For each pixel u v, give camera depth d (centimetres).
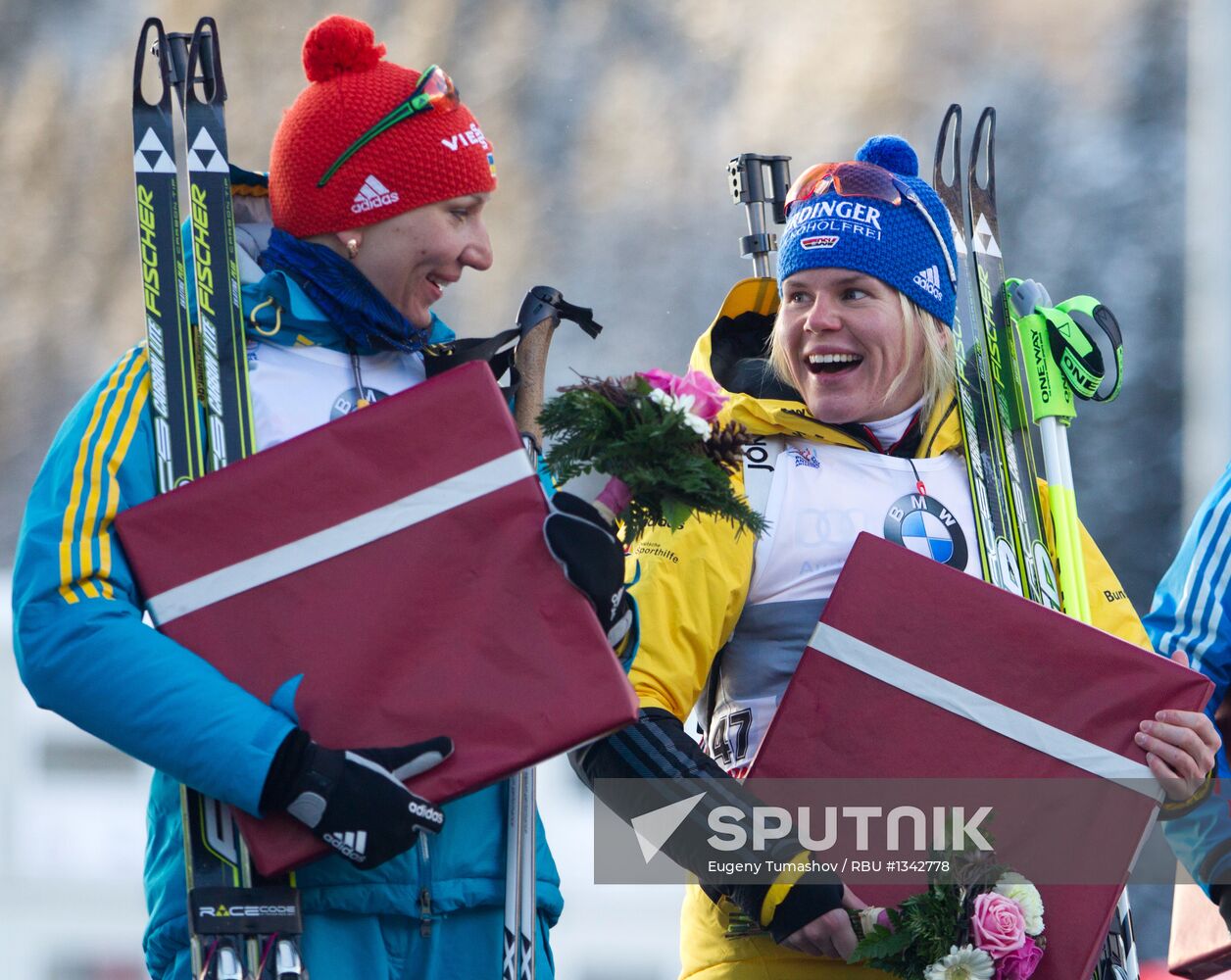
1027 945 1028
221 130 1080
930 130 3600
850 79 3666
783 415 1173
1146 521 3189
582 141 3634
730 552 1127
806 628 1137
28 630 945
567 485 1098
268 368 1055
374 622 966
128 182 3766
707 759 1068
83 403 1015
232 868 955
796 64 3688
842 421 1179
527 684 962
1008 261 3428
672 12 3725
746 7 3722
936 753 1077
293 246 1070
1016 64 3625
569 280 3516
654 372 1051
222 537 973
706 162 3609
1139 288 3359
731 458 1035
